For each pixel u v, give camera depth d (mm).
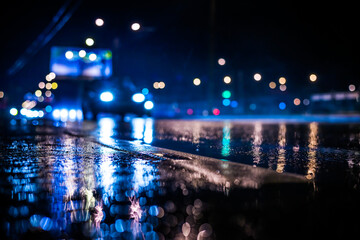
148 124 15914
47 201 2984
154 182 3668
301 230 2314
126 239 2156
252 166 4418
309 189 3395
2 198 3074
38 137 8945
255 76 29266
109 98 20094
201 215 2600
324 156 5812
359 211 2717
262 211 2705
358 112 37031
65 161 5027
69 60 28312
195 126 14461
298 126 14664
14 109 31391
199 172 4141
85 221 2482
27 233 2260
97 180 3775
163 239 2150
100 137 8938
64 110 30531
